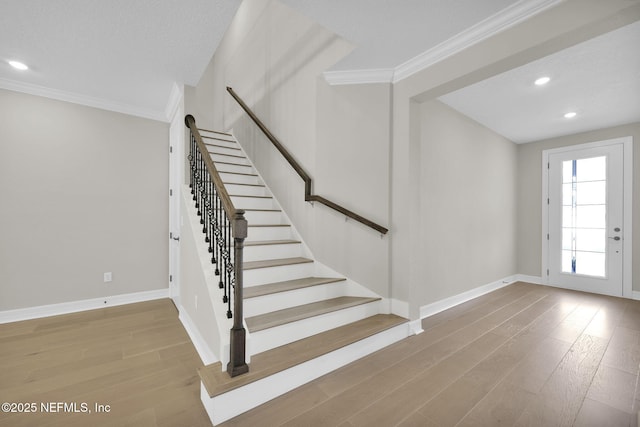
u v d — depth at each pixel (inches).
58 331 108.2
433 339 100.6
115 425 60.1
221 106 225.3
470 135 149.8
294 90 135.9
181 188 120.7
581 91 118.7
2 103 116.6
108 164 139.4
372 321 99.1
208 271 87.0
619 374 78.5
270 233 128.9
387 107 106.8
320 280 108.9
